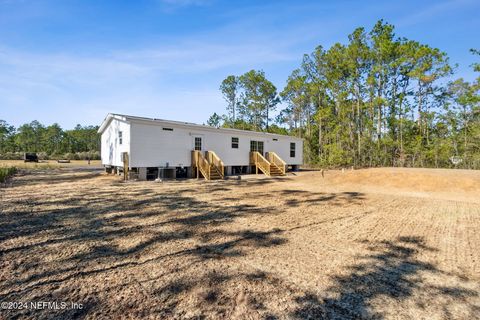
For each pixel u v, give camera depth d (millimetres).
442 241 4730
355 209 7363
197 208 7160
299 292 2891
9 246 4113
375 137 28094
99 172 17922
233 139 18141
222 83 41781
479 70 23594
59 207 6977
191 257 3822
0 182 12148
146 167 13828
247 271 3393
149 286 2953
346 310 2561
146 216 6195
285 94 37438
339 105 28188
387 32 26391
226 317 2406
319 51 30844
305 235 4965
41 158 39250
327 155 29406
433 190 10891
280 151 21562
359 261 3791
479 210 7410
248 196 9297
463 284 3143
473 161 23641
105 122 16328
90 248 4094
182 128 15266
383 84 27953
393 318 2445
